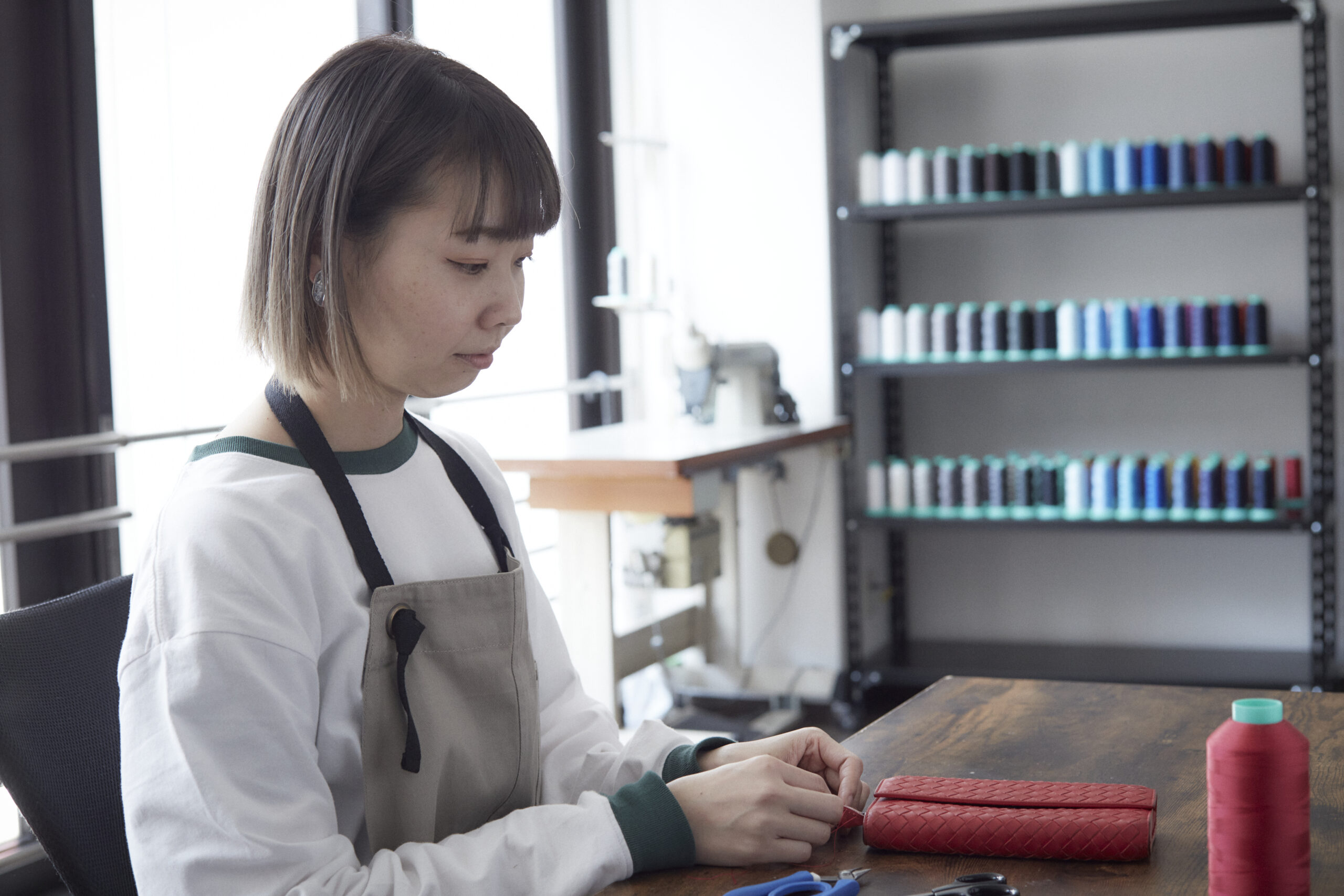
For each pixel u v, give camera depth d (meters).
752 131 3.66
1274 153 3.34
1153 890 0.77
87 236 2.15
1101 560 3.96
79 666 0.92
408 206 0.82
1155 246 3.82
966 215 3.50
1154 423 3.86
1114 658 3.74
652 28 3.73
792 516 3.70
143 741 0.78
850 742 1.09
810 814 0.87
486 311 0.87
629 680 3.70
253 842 0.76
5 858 2.11
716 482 2.72
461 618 0.92
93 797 0.90
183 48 2.32
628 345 3.77
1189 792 0.94
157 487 2.34
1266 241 3.72
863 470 3.80
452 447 1.08
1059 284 3.91
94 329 2.17
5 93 2.06
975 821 0.83
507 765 0.96
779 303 3.67
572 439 2.97
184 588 0.80
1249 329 3.39
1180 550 3.88
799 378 3.66
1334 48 3.59
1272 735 0.69
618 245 3.76
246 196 2.45
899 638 4.07
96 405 2.18
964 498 3.60
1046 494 3.54
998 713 1.18
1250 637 3.83
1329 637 3.44
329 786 0.89
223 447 0.89
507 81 3.37
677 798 0.88
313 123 0.84
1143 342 3.41
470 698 0.93
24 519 2.13
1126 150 3.37
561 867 0.82
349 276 0.85
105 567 2.24
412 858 0.82
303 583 0.85
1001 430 4.01
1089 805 0.85
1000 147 3.63
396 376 0.88
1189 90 3.74
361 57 0.85
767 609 3.74
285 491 0.86
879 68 3.89
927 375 3.94
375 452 0.94
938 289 4.02
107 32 2.18
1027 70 3.88
